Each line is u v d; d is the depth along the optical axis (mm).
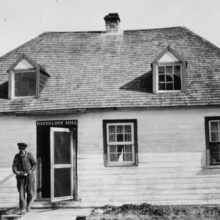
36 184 17812
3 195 17812
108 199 17344
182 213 15336
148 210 15867
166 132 17453
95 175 17500
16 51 21312
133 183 17344
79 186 17484
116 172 17453
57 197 16719
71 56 20531
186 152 17297
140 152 17438
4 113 18031
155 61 18109
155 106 17375
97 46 21047
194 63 19297
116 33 21812
